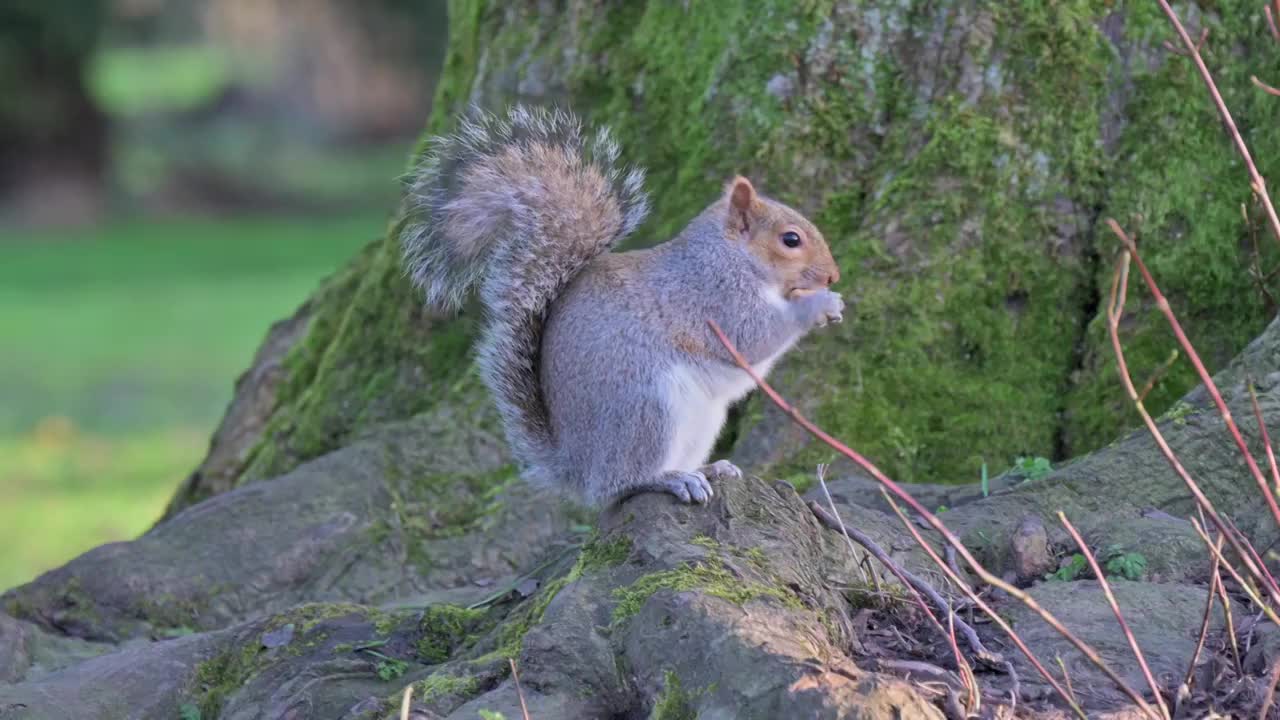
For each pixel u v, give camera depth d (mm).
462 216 8398
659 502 7875
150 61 82750
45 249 50688
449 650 8438
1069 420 10320
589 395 8102
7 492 20172
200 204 64125
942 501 9398
